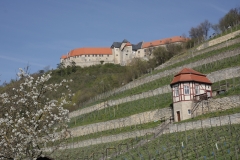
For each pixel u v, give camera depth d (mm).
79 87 167250
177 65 110000
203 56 106562
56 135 40281
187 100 70188
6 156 38094
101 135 81312
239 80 76625
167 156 48531
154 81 104938
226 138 49438
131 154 56375
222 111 63156
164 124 70250
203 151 46375
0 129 38062
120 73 175875
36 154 39094
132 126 80062
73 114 112688
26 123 39031
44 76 42219
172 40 194500
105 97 116562
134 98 97375
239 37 104000
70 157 62344
